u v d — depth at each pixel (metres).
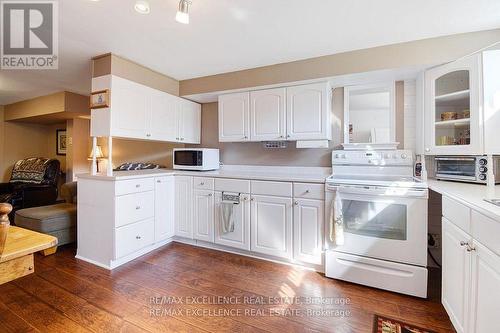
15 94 3.93
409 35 1.98
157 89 2.82
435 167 2.24
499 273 0.99
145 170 3.07
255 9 1.64
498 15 1.69
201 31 1.94
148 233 2.57
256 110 2.75
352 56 2.26
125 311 1.65
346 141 2.62
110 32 1.95
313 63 2.41
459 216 1.36
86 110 4.02
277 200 2.35
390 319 1.58
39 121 4.90
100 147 4.39
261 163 3.10
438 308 1.69
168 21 1.79
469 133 1.88
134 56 2.41
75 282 2.00
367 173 2.49
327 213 2.12
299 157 2.89
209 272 2.20
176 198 2.91
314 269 2.25
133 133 2.51
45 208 2.84
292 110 2.56
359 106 2.59
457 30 1.89
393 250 1.87
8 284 1.96
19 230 1.10
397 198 1.86
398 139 2.47
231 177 2.57
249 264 2.37
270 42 2.12
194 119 3.41
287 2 1.56
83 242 2.41
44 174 3.99
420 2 1.56
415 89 2.40
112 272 2.18
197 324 1.53
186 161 3.03
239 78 2.78
